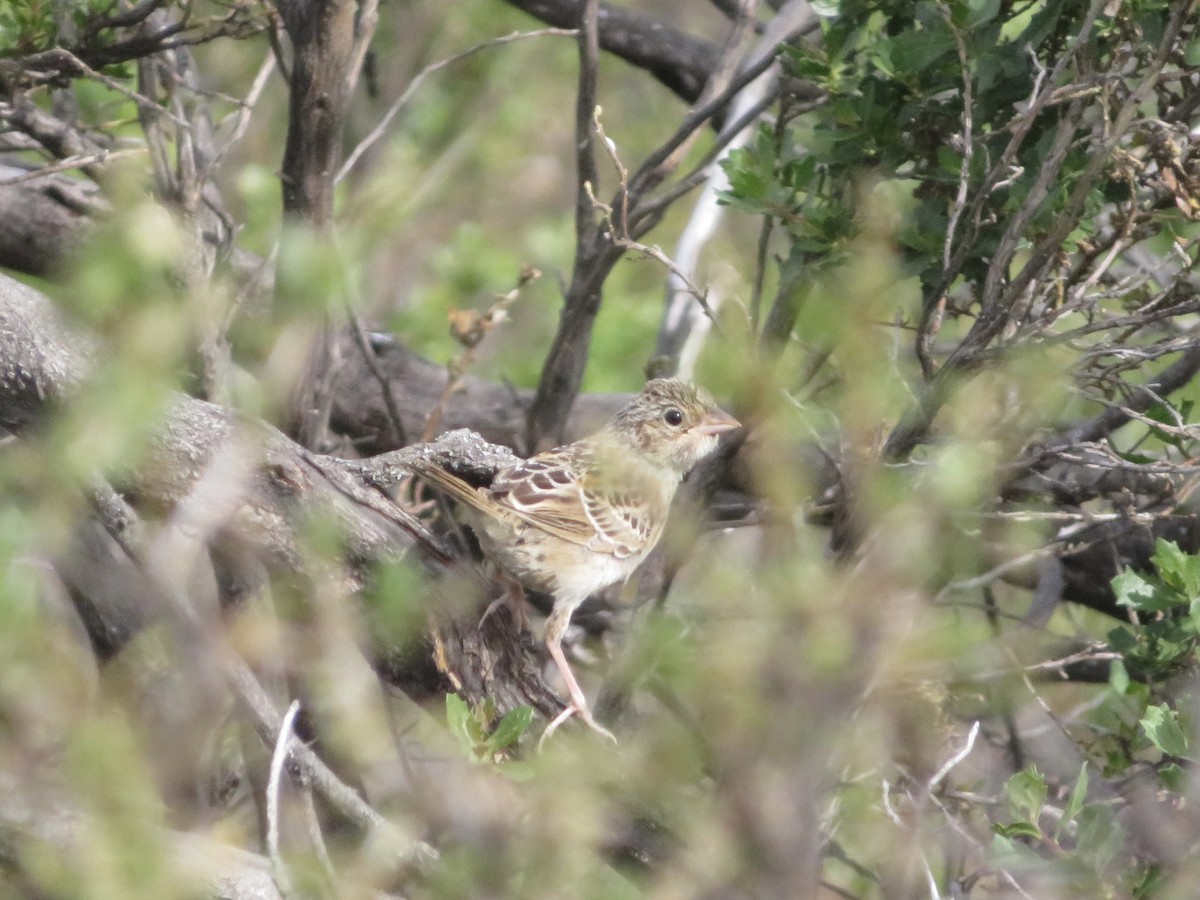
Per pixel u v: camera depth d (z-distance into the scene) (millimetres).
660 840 6523
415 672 8219
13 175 12734
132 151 10555
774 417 5961
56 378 7191
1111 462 9156
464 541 10617
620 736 8875
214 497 7672
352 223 12312
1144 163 9133
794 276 9547
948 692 8898
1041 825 9617
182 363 9508
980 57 9562
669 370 12570
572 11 15484
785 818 5309
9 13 11453
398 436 12062
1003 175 9328
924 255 9836
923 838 7750
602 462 10188
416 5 19578
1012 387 9758
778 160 10461
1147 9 9000
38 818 5562
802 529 7957
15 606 6230
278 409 10102
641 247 9578
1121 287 9422
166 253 4820
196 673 6812
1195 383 11680
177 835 6445
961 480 5859
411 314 16781
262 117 18516
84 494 6410
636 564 10469
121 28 11422
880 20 11602
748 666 5363
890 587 5551
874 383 5660
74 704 5961
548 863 6016
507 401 13789
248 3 10852
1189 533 11406
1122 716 11773
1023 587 12805
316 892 6445
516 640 8742
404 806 6715
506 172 22172
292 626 7922
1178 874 7781
